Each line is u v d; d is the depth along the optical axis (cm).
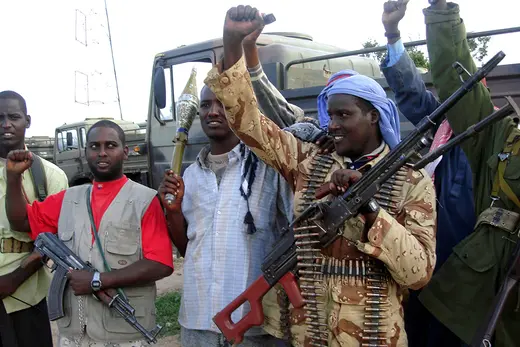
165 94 604
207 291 242
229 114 214
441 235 271
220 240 242
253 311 211
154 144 694
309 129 239
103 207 267
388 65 265
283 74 506
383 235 180
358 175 187
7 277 288
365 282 196
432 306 242
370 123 204
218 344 238
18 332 302
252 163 249
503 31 357
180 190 254
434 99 290
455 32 235
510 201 225
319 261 205
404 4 240
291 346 220
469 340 229
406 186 199
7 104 309
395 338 195
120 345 254
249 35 210
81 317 254
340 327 194
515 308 212
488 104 243
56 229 281
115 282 247
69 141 1194
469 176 272
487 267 227
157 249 257
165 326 509
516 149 222
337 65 603
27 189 311
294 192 228
